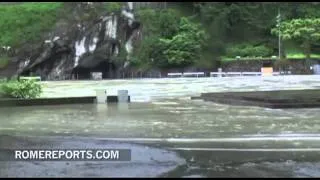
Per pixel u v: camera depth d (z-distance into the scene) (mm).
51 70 155000
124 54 159625
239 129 35156
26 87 63656
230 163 22812
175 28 170000
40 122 41219
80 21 156625
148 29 166375
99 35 156500
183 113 48312
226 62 166625
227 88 87312
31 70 154875
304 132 33094
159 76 159375
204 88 88938
